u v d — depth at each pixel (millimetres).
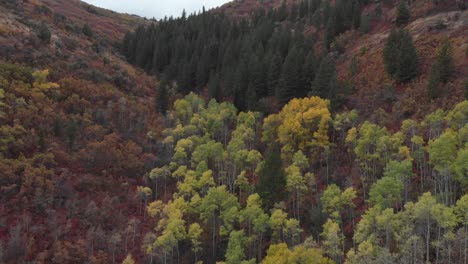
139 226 64562
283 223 56438
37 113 73375
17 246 52406
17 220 56781
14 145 65250
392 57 86188
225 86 107750
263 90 104188
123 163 73812
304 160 62688
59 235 57281
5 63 81875
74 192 64688
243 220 56875
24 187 60094
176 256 61094
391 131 69438
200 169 66875
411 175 53906
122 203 67938
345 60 103875
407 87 80625
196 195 60938
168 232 54281
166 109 96125
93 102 86625
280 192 61625
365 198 60094
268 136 78375
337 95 83000
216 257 59531
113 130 81312
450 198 51625
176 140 82875
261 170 63375
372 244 46312
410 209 45781
